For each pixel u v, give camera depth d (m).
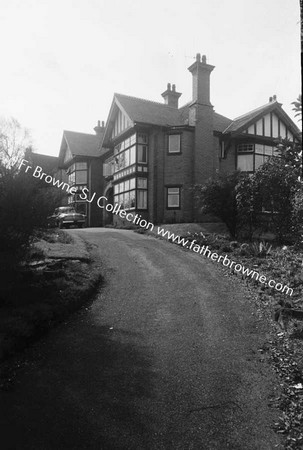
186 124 22.81
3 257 6.46
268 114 24.81
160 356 5.15
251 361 5.03
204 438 3.57
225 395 4.25
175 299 7.52
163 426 3.72
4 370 4.68
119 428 3.69
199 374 4.69
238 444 3.49
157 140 22.53
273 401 4.12
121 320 6.43
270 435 3.60
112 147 28.20
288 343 5.51
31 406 4.00
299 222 6.24
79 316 6.59
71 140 33.88
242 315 6.68
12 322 5.45
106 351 5.27
